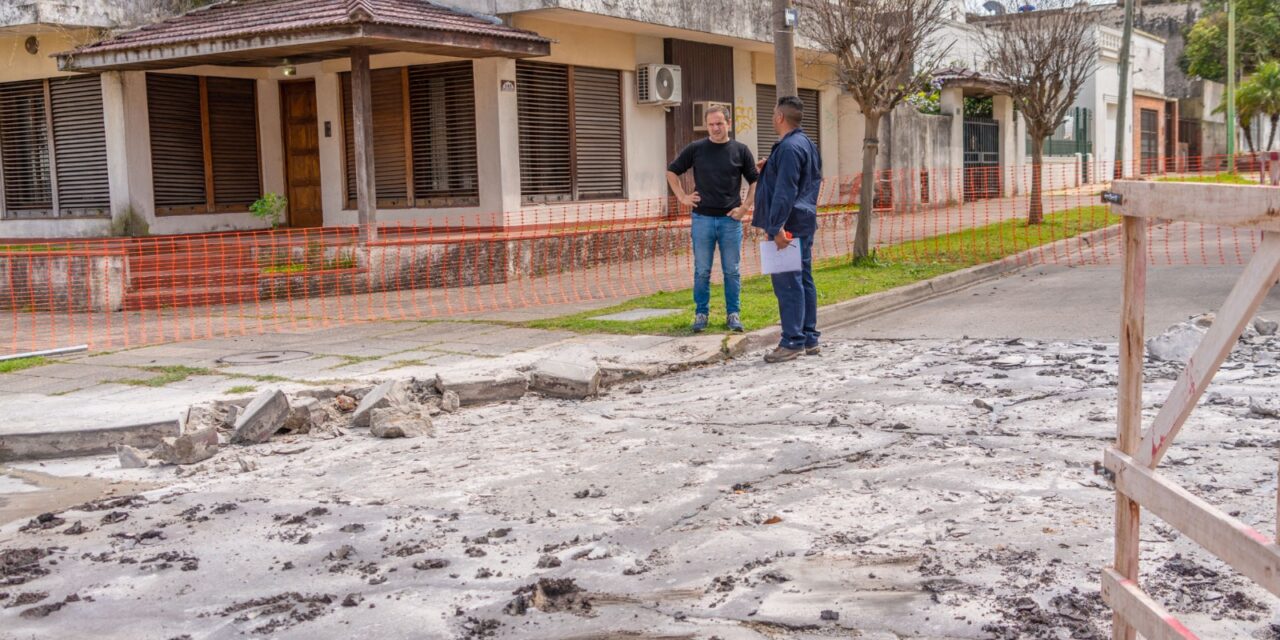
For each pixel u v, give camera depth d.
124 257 14.00
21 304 14.09
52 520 5.43
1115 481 2.92
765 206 9.42
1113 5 28.48
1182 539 4.39
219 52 15.12
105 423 7.07
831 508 5.12
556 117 18.59
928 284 13.91
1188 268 14.58
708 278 10.55
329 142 18.42
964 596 3.96
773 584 4.18
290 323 12.43
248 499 5.68
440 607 4.08
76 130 17.98
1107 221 22.84
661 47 20.61
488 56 16.61
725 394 8.09
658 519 5.07
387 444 6.96
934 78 27.69
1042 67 21.47
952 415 6.92
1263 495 4.91
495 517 5.19
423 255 15.55
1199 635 3.53
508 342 10.59
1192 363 2.54
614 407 7.84
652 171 20.64
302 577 4.46
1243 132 64.31
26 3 16.62
